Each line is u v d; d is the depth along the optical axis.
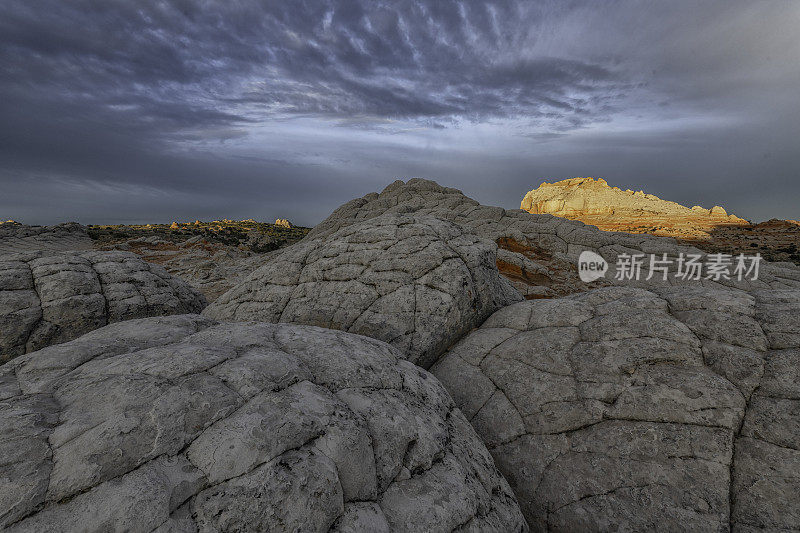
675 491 3.69
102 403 2.83
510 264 17.97
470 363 6.15
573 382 4.99
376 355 4.77
